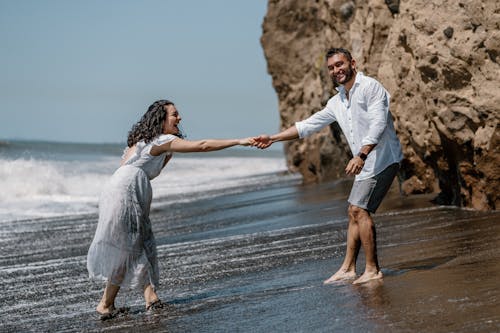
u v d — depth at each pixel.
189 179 31.70
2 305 6.38
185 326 4.69
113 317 5.38
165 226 13.34
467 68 9.17
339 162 18.89
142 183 5.57
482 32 9.01
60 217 15.85
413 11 10.27
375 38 13.52
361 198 5.61
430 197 11.41
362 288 5.14
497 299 4.08
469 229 7.70
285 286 5.77
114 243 5.40
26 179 21.62
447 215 9.23
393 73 11.72
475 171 9.40
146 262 5.49
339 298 4.86
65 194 21.48
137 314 5.39
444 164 10.22
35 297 6.64
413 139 11.09
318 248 7.85
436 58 9.52
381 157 5.61
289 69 23.92
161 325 4.85
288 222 11.11
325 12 18.09
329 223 10.07
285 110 24.73
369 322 4.03
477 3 9.06
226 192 21.69
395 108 11.73
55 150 42.81
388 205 11.23
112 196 5.45
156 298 5.49
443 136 9.70
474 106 9.07
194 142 5.62
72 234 12.45
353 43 14.53
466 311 3.92
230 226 11.95
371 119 5.54
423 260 6.18
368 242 5.54
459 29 9.30
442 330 3.63
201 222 13.33
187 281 6.77
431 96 9.76
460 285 4.64
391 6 12.34
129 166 5.59
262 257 7.71
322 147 19.31
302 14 23.56
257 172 34.38
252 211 14.18
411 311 4.12
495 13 8.90
